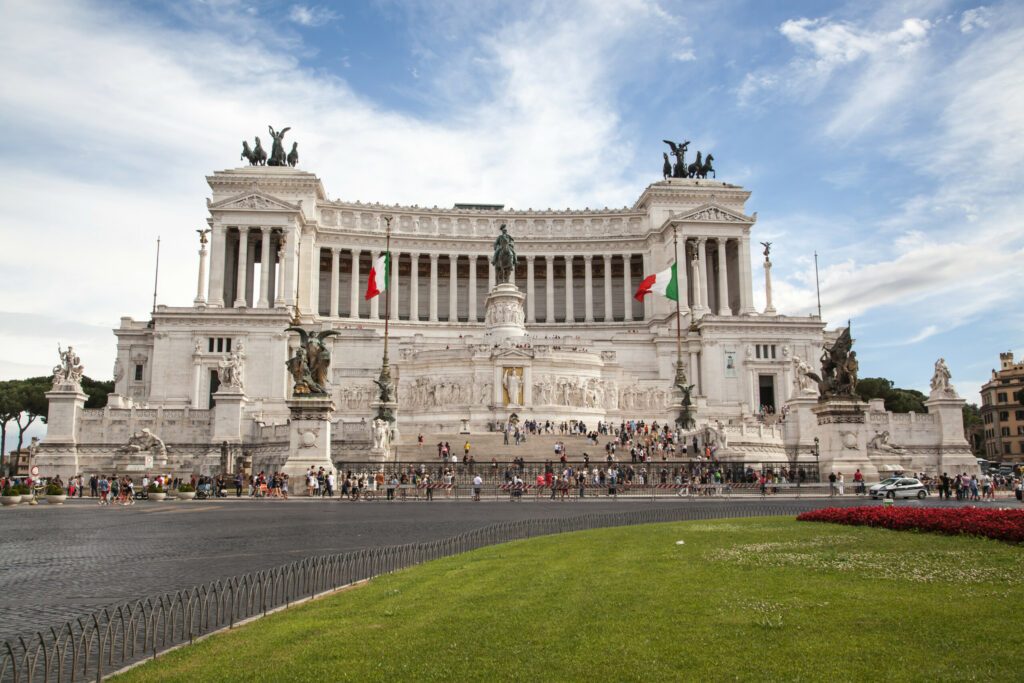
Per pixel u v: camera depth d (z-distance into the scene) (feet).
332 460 213.66
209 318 397.60
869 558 77.61
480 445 267.39
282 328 400.06
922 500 182.50
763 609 56.39
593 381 350.23
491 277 538.47
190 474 266.36
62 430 277.64
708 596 60.85
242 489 230.68
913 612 55.01
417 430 321.73
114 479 209.97
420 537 107.86
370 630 52.90
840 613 55.11
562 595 62.39
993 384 543.80
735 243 497.46
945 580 66.28
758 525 109.60
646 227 515.91
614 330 493.77
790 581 66.59
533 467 224.12
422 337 418.72
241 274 447.01
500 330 384.47
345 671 44.55
